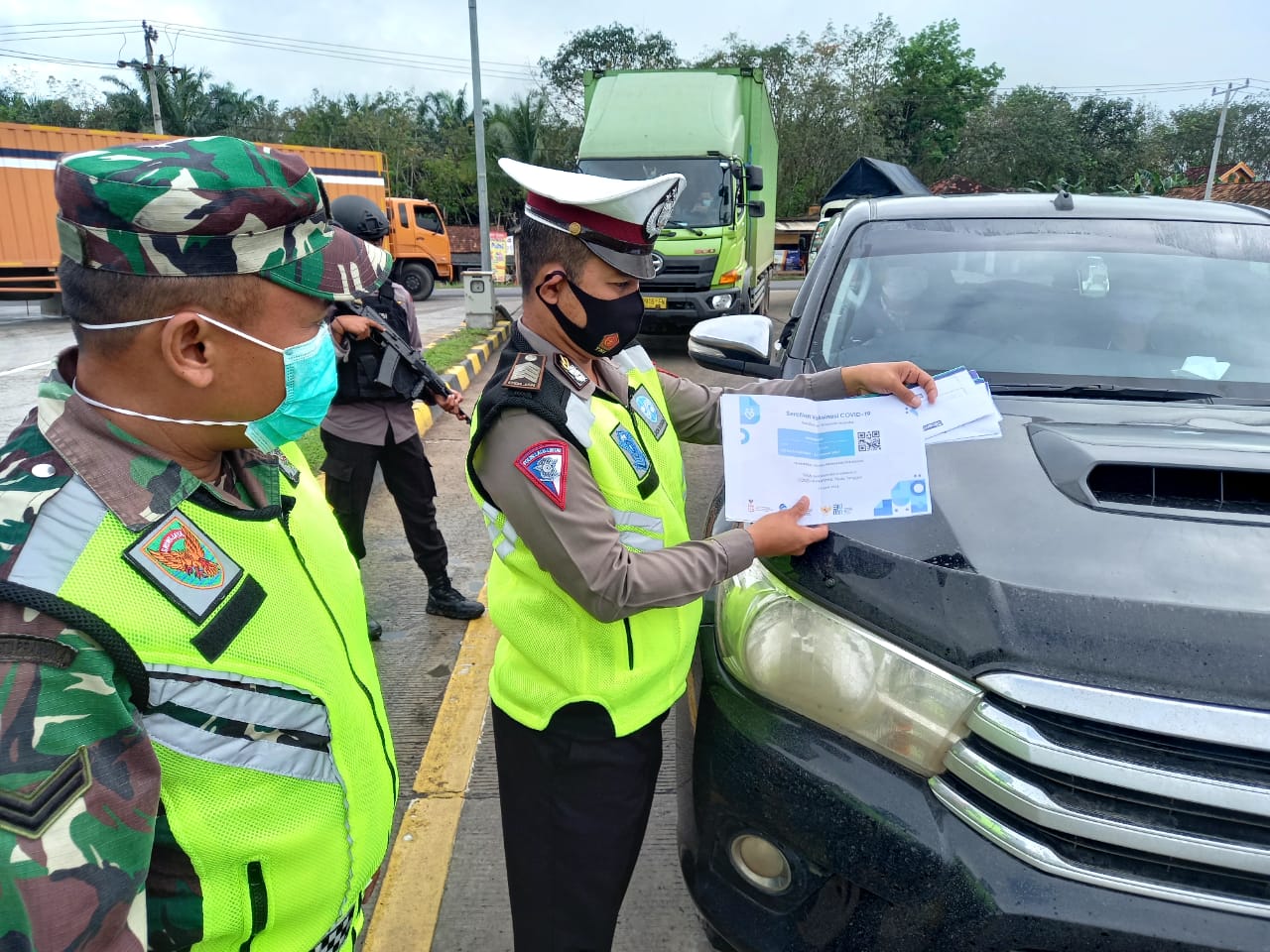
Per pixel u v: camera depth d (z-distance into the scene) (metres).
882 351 2.37
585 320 1.30
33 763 0.68
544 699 1.42
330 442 3.06
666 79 10.42
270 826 0.86
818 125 31.88
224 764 0.81
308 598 0.94
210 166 0.79
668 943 1.99
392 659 3.23
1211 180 28.91
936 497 1.54
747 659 1.50
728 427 1.42
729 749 1.48
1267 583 1.28
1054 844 1.23
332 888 0.95
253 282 0.83
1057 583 1.30
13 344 11.53
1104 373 2.19
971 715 1.27
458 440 6.28
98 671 0.72
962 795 1.29
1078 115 42.62
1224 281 2.41
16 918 0.68
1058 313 2.37
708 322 2.69
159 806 0.79
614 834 1.46
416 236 18.95
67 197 0.76
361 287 0.93
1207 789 1.15
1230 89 28.42
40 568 0.73
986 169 40.06
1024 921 1.21
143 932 0.77
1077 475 1.57
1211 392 2.12
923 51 39.06
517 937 1.57
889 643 1.35
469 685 3.05
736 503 1.42
